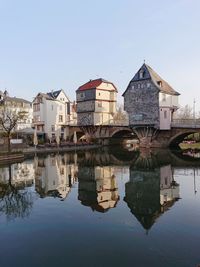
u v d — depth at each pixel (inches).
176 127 2055.9
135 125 2256.4
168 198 724.0
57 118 2940.5
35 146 2007.9
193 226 511.2
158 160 1481.3
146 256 396.5
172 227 508.7
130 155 1782.7
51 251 424.5
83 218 575.2
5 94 2829.7
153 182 934.4
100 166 1323.8
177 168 1205.7
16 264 386.9
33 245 448.1
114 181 966.4
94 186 893.2
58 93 3026.6
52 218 578.6
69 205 676.7
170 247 424.8
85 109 2763.3
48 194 794.8
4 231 511.5
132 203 682.8
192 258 386.9
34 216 594.2
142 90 2212.1
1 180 1009.5
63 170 1222.3
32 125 2972.4
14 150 1673.2
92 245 441.1
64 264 383.2
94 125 2684.5
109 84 2842.0
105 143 2696.9
